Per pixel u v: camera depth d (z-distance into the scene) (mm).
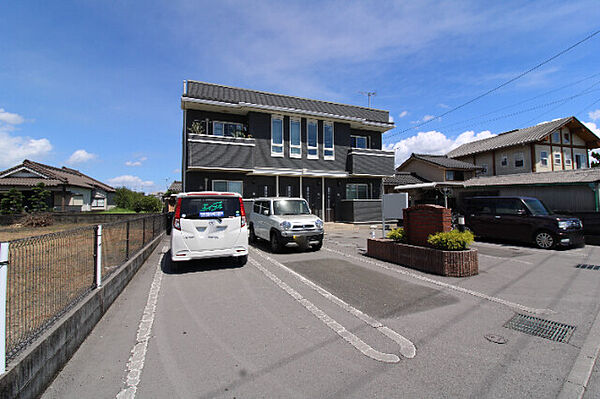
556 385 2488
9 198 18156
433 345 3191
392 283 5535
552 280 5699
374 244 7926
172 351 3111
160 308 4367
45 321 2811
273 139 16078
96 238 4105
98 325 3771
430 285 5395
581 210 12117
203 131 15117
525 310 4184
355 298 4742
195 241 6457
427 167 25156
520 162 23328
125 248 6016
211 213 6648
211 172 14984
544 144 22969
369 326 3689
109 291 4430
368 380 2568
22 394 2166
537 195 13633
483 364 2812
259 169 15312
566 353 3010
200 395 2389
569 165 23969
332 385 2504
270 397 2354
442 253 6043
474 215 11383
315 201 17469
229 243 6723
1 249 2160
